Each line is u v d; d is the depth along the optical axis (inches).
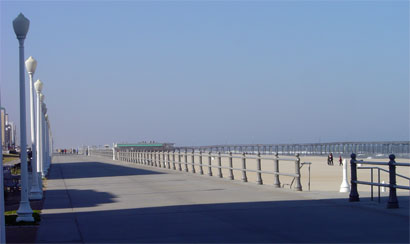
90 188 850.1
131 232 405.1
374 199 577.0
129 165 1904.5
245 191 722.8
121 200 649.0
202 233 393.4
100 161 2513.5
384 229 390.9
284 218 457.7
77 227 438.9
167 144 4035.4
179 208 549.3
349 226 406.9
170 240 367.9
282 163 2181.3
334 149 3331.7
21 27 476.7
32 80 722.8
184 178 1038.4
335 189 986.7
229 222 444.1
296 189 697.0
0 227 318.7
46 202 644.7
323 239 356.2
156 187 828.0
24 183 473.7
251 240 360.8
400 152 2881.4
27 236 398.3
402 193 663.8
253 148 4584.2
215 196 663.1
